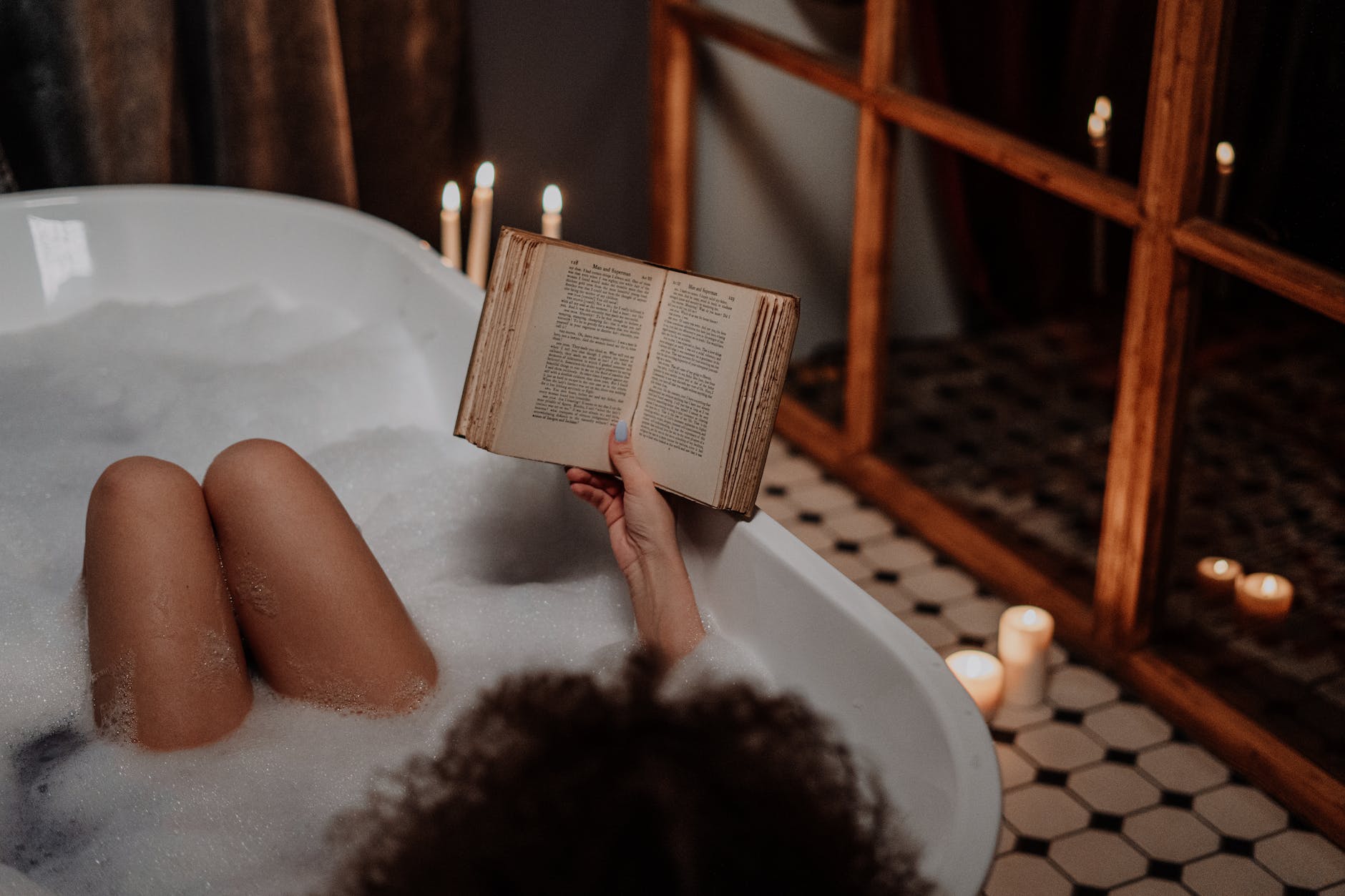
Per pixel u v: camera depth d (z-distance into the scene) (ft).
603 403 3.73
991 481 6.58
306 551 3.44
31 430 4.86
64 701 3.61
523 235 3.58
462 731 3.37
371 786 3.30
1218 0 4.15
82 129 5.92
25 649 3.70
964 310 8.06
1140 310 4.68
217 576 3.44
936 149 7.34
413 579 4.31
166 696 3.32
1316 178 4.09
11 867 3.05
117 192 5.74
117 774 3.32
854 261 6.30
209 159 6.32
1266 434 6.76
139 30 5.84
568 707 3.44
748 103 7.22
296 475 3.50
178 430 5.02
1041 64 5.40
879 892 2.71
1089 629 5.35
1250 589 5.46
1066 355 7.84
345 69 6.43
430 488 4.66
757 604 3.75
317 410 5.20
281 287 5.93
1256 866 4.31
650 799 3.02
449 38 6.60
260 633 3.50
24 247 5.56
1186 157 4.36
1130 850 4.38
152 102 6.00
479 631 4.05
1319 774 4.50
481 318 3.63
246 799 3.27
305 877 3.08
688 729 3.31
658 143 7.26
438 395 5.27
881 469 6.57
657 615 3.75
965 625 5.55
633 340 3.69
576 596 4.22
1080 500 6.41
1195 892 4.20
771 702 3.45
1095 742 4.88
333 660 3.47
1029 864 4.32
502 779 3.17
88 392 5.12
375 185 6.79
